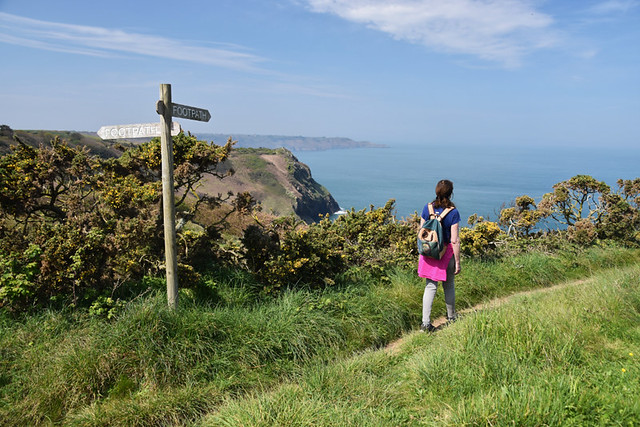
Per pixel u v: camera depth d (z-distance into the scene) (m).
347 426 3.08
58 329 4.34
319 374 4.03
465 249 9.25
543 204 12.68
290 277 6.29
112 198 5.88
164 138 4.68
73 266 4.63
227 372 4.28
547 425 2.82
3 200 5.68
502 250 10.16
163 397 3.75
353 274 7.09
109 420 3.45
